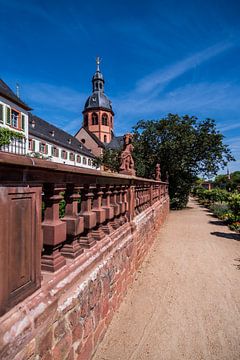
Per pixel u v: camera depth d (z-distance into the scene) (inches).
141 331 113.3
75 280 79.3
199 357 98.0
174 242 298.8
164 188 538.0
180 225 434.6
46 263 72.8
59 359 66.1
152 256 235.1
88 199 100.5
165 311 132.4
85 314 84.7
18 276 52.9
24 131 1135.0
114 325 116.8
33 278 58.5
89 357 89.1
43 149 1480.1
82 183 90.6
